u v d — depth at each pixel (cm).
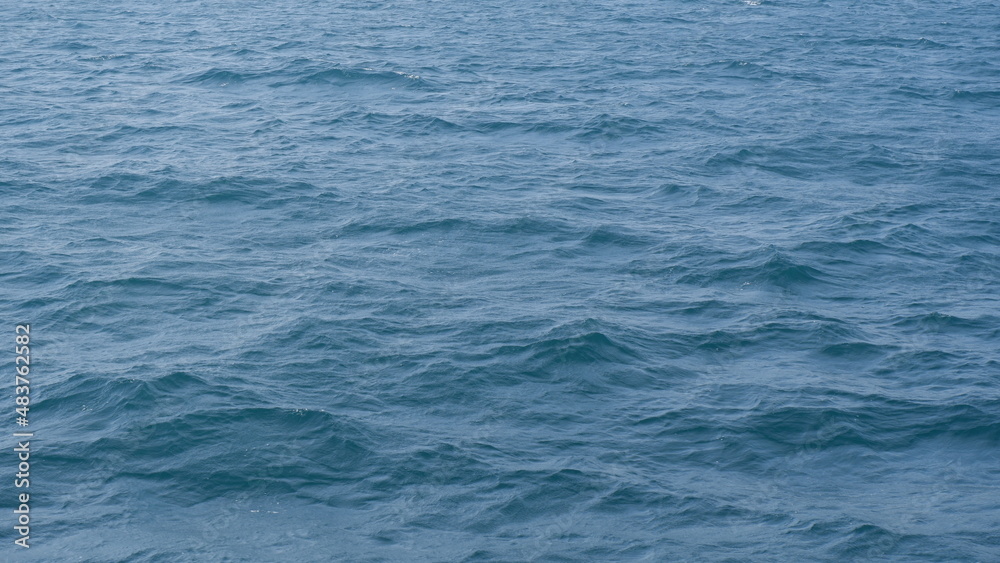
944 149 4400
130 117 4566
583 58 6184
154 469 2003
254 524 1862
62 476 1973
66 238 3155
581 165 4053
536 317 2683
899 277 3048
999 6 8994
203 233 3241
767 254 3122
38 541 1795
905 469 2084
